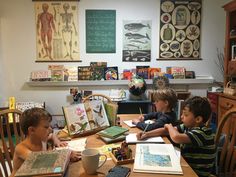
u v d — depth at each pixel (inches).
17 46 142.5
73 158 50.2
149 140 60.9
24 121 52.3
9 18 140.4
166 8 144.2
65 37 143.3
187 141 55.6
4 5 139.5
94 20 143.0
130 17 144.1
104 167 47.6
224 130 73.5
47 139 57.3
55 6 140.9
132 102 137.6
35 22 141.4
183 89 150.6
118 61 146.7
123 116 88.8
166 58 147.6
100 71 144.5
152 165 46.9
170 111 74.1
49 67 144.5
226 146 65.6
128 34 144.9
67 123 65.4
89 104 71.1
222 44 148.6
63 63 145.1
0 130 65.6
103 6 142.6
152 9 143.9
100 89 147.3
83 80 143.3
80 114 68.1
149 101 137.7
